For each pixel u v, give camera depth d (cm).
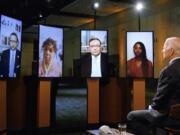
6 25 416
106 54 561
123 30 888
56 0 662
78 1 773
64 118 566
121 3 774
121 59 893
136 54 549
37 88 505
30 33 1320
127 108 580
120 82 582
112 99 581
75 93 704
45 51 505
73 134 514
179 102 248
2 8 650
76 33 1198
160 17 735
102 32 557
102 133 283
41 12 733
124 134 283
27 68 1392
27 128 511
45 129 504
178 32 666
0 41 401
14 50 443
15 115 500
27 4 662
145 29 797
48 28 509
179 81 246
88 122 550
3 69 412
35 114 512
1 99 415
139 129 281
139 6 719
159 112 256
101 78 571
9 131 493
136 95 550
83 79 562
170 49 267
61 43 533
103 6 827
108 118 584
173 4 665
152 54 548
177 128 250
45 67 505
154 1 699
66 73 1282
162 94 249
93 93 556
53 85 530
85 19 1038
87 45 552
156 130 273
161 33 733
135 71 548
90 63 552
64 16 973
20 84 506
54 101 534
